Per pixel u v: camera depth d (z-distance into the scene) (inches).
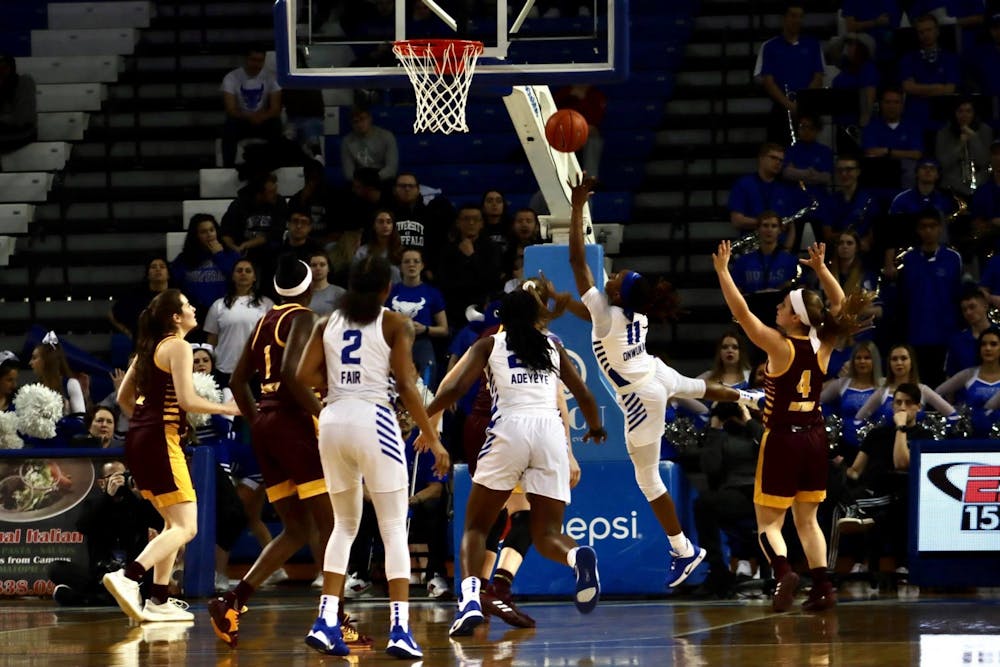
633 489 481.1
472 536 365.1
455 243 664.4
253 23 916.6
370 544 534.0
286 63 465.7
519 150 832.9
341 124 856.9
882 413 537.6
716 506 485.1
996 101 773.3
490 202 683.4
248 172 803.4
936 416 524.7
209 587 511.2
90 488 510.0
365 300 328.2
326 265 630.5
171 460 421.7
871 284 642.8
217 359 628.1
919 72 770.2
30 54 916.6
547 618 417.7
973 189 726.5
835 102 751.1
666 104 840.3
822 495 423.2
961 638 343.9
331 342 329.1
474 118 845.2
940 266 633.6
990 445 482.9
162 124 873.5
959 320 632.4
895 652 317.4
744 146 811.4
